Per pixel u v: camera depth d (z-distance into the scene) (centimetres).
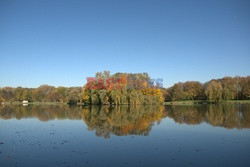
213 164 1698
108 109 7712
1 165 1734
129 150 2134
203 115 5297
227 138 2631
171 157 1892
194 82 13988
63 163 1770
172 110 7088
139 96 9719
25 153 2062
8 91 16412
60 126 3725
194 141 2492
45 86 16650
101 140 2594
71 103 12319
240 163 1712
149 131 3158
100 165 1714
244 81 12419
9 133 3106
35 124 4006
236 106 8775
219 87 10962
